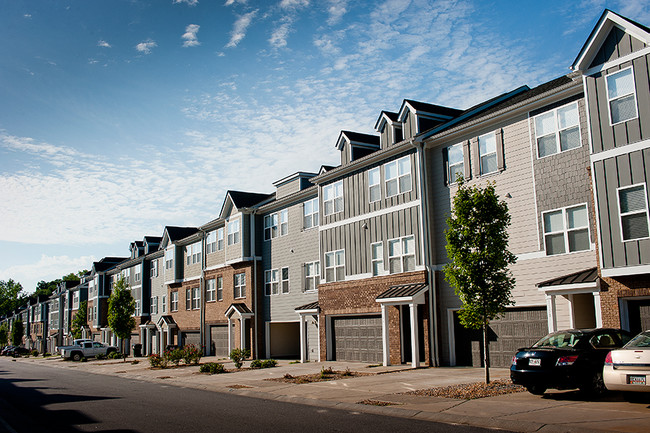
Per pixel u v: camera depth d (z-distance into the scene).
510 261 15.31
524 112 19.81
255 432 10.47
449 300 22.19
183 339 46.12
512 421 10.30
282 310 33.69
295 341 36.34
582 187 17.83
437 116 24.91
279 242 34.53
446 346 22.12
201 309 42.25
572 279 16.86
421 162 23.27
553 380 12.23
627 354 10.75
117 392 19.45
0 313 135.62
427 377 18.36
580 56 16.72
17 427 12.11
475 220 15.04
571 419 10.05
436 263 22.80
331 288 28.12
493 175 20.78
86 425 12.01
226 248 38.25
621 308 15.72
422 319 22.91
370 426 10.77
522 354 12.98
